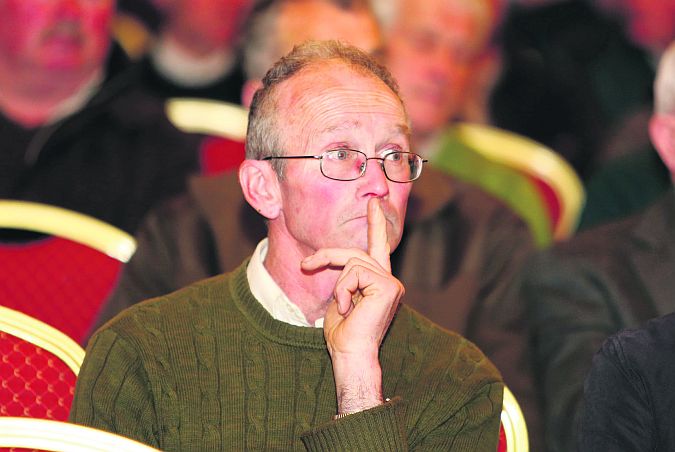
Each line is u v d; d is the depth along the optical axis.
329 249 4.70
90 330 6.60
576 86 11.69
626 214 10.45
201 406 4.85
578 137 11.57
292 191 4.86
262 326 4.97
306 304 4.99
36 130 9.62
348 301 4.63
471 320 7.98
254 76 10.07
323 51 5.00
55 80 9.69
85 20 9.87
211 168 9.63
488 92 11.35
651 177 10.55
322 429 4.54
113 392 4.82
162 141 9.66
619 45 11.80
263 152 4.97
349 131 4.80
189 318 5.04
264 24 9.81
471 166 10.52
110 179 9.52
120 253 6.84
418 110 10.67
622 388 5.04
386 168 4.83
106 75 10.05
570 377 7.41
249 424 4.84
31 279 6.63
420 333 5.20
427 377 5.04
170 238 7.96
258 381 4.89
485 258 8.22
